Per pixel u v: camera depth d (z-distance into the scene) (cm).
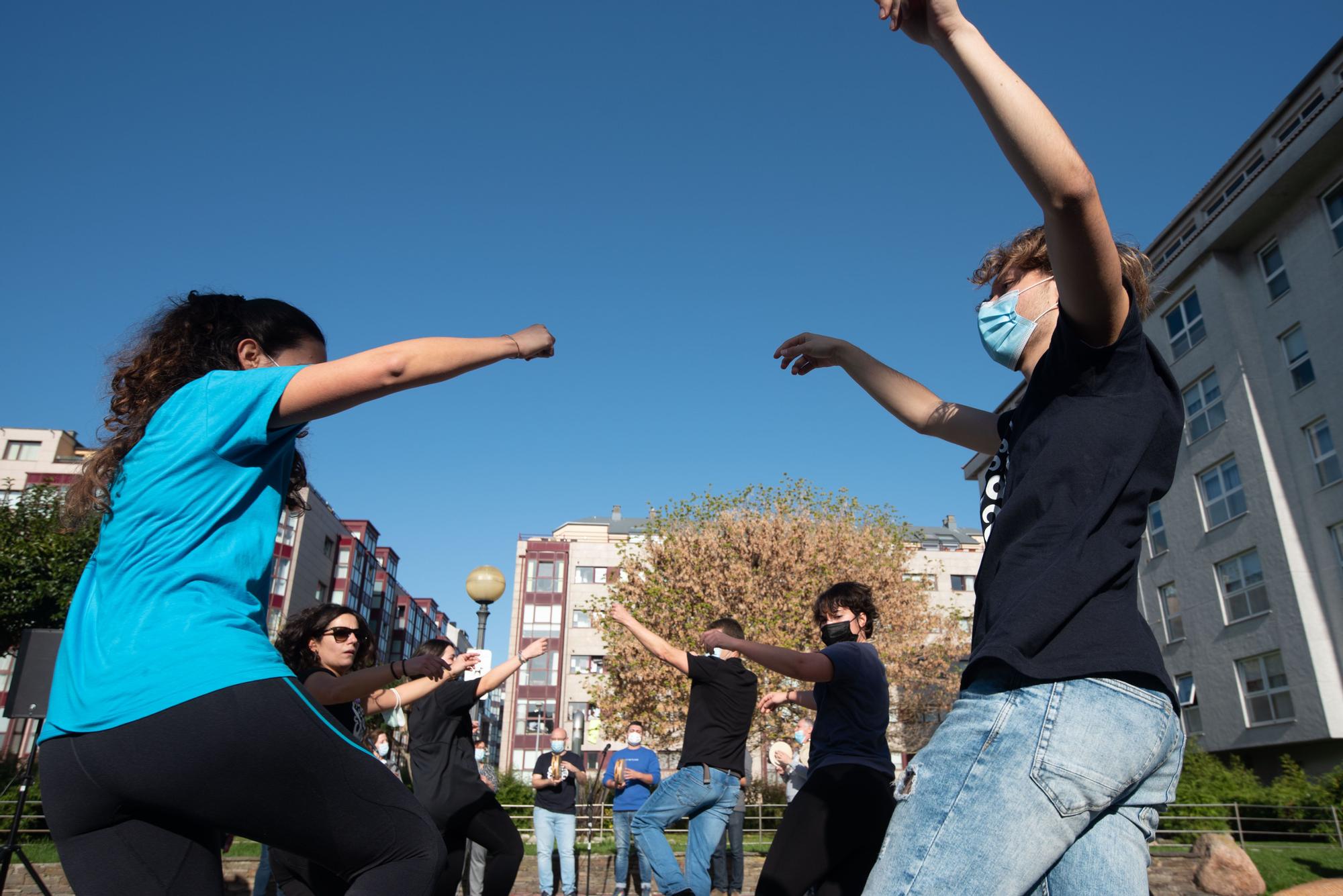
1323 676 1959
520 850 459
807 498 2752
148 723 129
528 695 5194
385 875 143
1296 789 1731
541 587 5444
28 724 3391
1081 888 128
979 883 118
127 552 143
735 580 2492
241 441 149
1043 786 120
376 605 7012
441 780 443
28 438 4362
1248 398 2206
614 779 1024
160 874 135
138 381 163
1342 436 1997
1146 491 136
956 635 3116
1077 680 124
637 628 482
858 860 318
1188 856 1151
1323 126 1988
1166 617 2500
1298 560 2053
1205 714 2309
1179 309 2502
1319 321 2059
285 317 178
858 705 328
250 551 151
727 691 473
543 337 169
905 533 2988
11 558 2322
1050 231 122
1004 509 143
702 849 465
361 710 385
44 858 1091
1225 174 2516
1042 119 113
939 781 126
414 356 150
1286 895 338
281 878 307
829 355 247
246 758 131
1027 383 152
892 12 127
